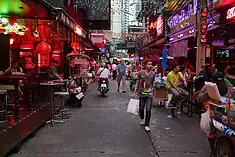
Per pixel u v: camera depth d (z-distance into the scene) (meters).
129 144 7.39
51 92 11.45
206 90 6.64
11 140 6.71
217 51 14.12
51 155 6.52
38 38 15.34
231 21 10.34
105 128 9.17
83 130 8.90
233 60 14.14
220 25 11.24
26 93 11.42
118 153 6.66
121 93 19.89
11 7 10.11
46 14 10.70
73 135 8.29
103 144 7.38
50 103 11.12
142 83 9.34
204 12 11.36
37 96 12.16
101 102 15.23
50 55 17.62
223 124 5.47
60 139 7.85
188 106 11.41
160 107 13.57
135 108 9.70
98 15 26.95
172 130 8.96
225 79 6.90
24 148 7.04
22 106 10.29
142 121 9.77
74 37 19.70
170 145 7.34
